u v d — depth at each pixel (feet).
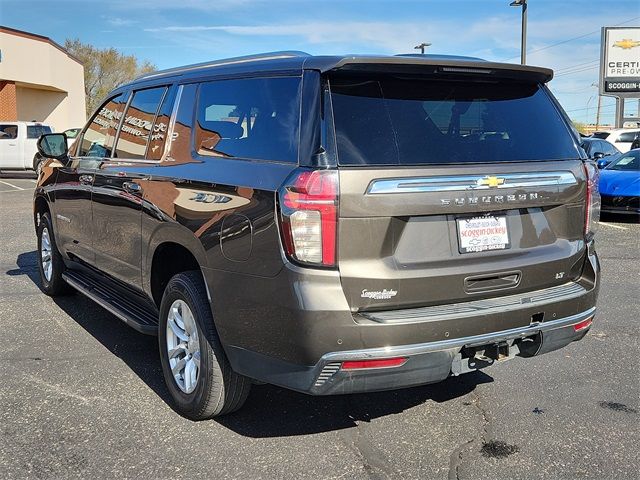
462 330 10.14
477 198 10.44
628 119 108.88
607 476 10.39
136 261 14.17
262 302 10.06
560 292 11.40
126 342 16.67
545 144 11.65
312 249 9.51
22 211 43.52
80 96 128.88
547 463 10.79
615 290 22.41
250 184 10.45
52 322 18.30
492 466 10.70
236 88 11.93
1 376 14.33
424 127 10.50
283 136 10.51
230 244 10.59
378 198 9.69
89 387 13.78
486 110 11.34
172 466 10.62
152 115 14.47
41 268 21.31
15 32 96.84
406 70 10.55
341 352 9.56
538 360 15.60
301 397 13.42
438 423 12.26
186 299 11.95
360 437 11.71
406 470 10.57
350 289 9.61
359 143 9.91
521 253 11.12
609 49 105.81
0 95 97.09
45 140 18.33
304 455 11.03
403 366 9.82
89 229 16.66
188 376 12.21
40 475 10.27
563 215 11.69
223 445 11.34
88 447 11.20
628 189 37.24
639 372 14.82
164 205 12.57
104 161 15.94
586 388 13.89
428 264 10.19
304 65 10.57
